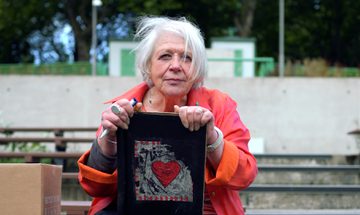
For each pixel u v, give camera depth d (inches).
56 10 1040.2
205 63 123.0
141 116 110.7
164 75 120.9
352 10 1083.9
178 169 111.3
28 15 1008.2
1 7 978.7
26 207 109.6
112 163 117.6
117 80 531.5
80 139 311.0
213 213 120.6
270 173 326.6
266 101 524.1
